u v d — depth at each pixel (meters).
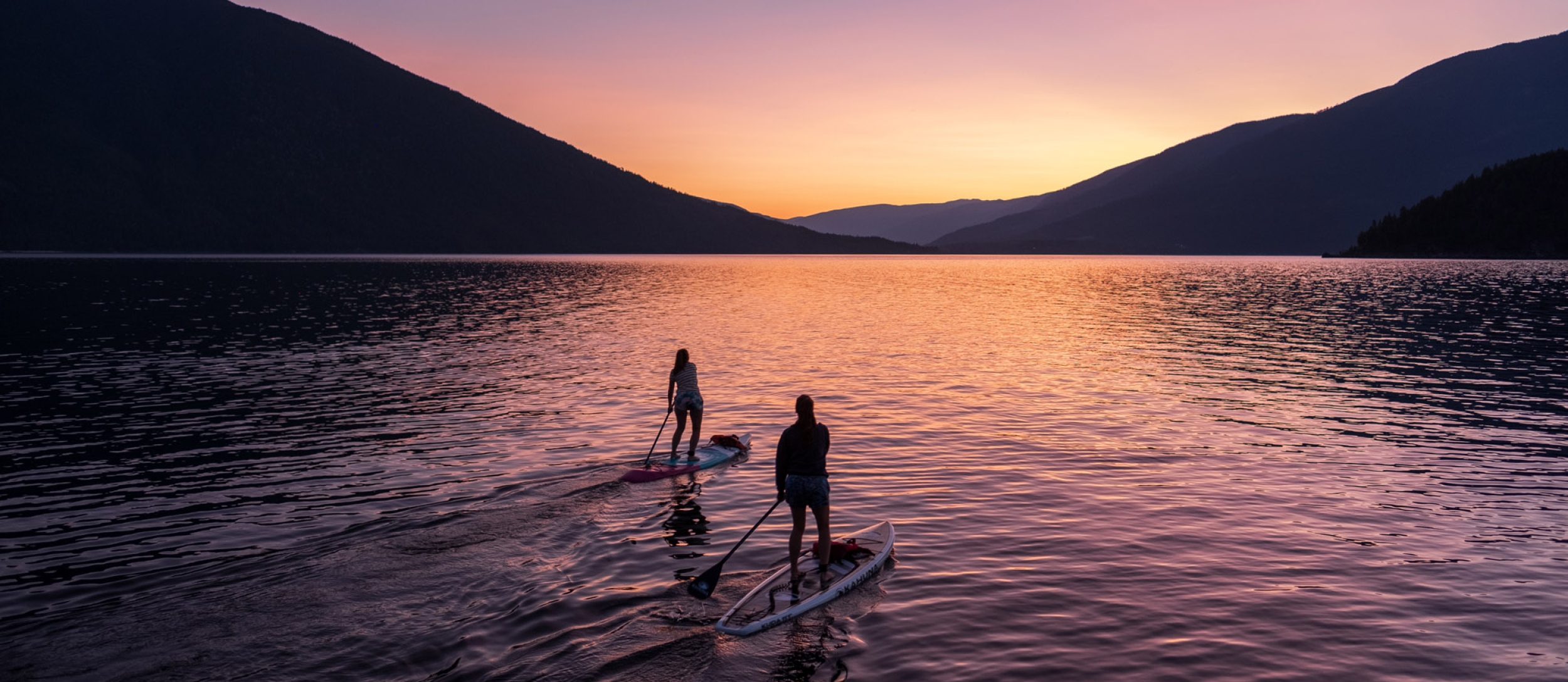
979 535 8.95
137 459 12.39
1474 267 126.50
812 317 40.69
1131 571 7.86
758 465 12.12
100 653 6.15
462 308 46.47
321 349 26.72
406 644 6.33
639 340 29.62
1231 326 34.69
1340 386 19.27
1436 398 17.53
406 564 7.98
